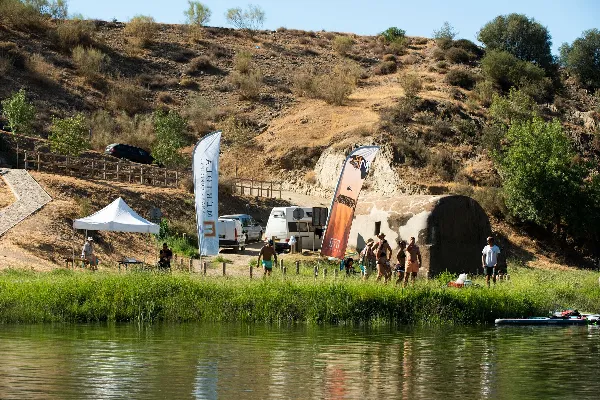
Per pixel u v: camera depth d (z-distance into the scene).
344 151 70.88
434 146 74.31
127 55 98.00
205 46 105.56
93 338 22.73
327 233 37.44
